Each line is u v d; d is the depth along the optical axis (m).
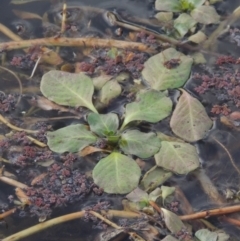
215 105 0.64
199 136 0.62
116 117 0.62
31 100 0.64
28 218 0.58
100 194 0.59
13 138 0.62
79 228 0.58
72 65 0.67
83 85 0.64
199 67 0.66
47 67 0.67
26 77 0.66
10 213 0.58
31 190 0.59
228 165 0.61
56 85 0.64
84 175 0.60
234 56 0.67
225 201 0.59
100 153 0.61
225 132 0.62
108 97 0.64
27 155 0.61
